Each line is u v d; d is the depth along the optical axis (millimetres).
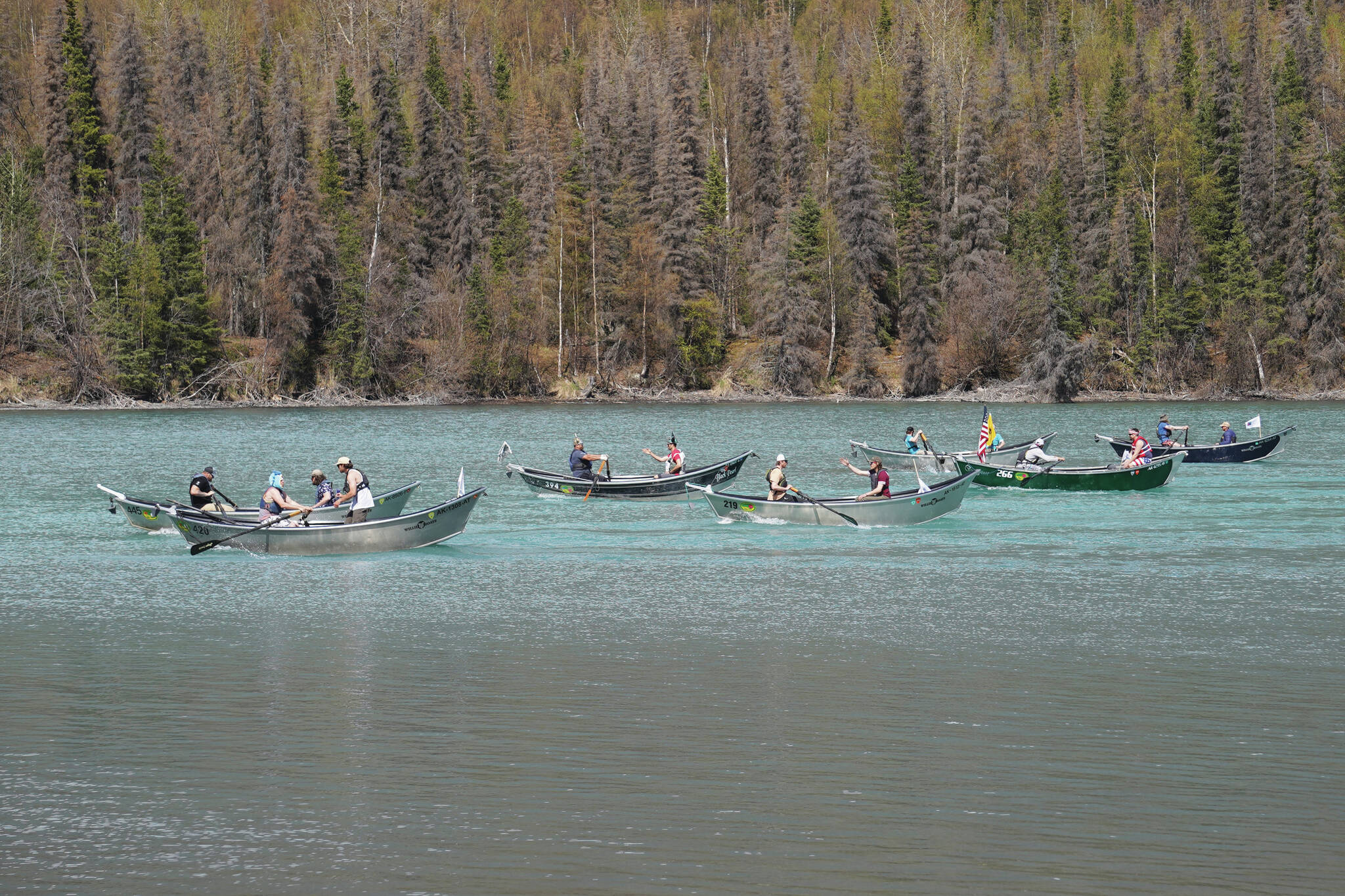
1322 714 40125
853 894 27469
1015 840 30141
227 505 89875
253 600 59875
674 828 31000
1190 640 50625
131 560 72000
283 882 28266
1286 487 107438
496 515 90812
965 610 57062
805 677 44812
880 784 33812
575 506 96062
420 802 32781
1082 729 38594
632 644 50219
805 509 84500
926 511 85625
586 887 27859
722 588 62781
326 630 53062
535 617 55656
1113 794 33062
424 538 75625
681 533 81875
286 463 132500
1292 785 33594
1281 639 50812
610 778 34438
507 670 45969
